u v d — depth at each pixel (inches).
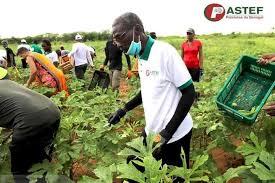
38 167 148.7
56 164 150.1
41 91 250.8
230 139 185.2
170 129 124.2
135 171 89.3
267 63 150.3
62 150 158.7
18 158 157.9
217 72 484.7
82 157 176.6
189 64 359.9
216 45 1274.6
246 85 161.2
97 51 1197.7
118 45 126.7
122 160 147.6
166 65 123.5
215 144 171.5
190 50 356.8
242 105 157.5
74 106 217.6
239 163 198.7
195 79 365.1
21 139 152.5
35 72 255.4
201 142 192.5
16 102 152.4
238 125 165.8
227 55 788.0
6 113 153.3
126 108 151.4
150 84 127.0
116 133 174.1
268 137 163.5
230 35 1975.9
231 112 151.4
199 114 186.1
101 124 171.3
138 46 123.0
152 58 124.3
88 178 100.2
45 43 483.2
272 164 96.7
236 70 160.6
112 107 231.9
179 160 136.3
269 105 138.9
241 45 1222.3
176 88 127.4
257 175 96.8
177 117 124.1
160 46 124.6
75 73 440.8
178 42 1445.6
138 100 149.6
